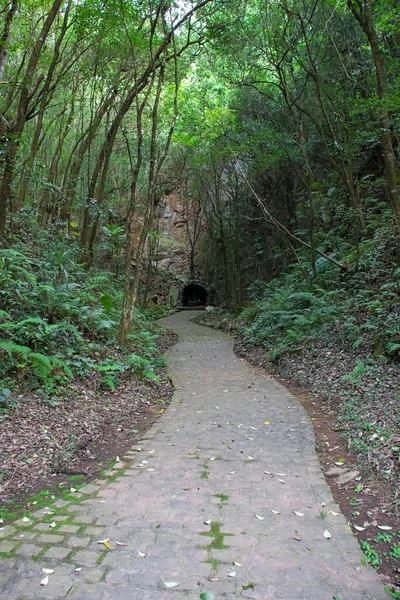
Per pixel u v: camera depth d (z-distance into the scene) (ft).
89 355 22.18
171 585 6.94
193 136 52.85
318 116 37.14
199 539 8.34
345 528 8.73
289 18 30.17
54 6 23.62
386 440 12.64
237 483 10.94
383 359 19.90
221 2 31.48
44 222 38.04
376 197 36.14
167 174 75.97
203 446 13.79
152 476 11.50
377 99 21.57
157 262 86.33
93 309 27.50
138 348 28.25
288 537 8.40
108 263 64.23
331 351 24.61
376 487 10.57
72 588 6.89
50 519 9.21
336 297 30.73
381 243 30.37
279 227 37.78
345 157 36.19
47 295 21.70
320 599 6.63
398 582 7.12
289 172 50.83
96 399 18.51
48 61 33.78
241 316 50.85
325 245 39.88
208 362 30.66
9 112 30.73
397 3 25.67
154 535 8.50
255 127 46.65
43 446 13.16
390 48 31.55
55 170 39.04
